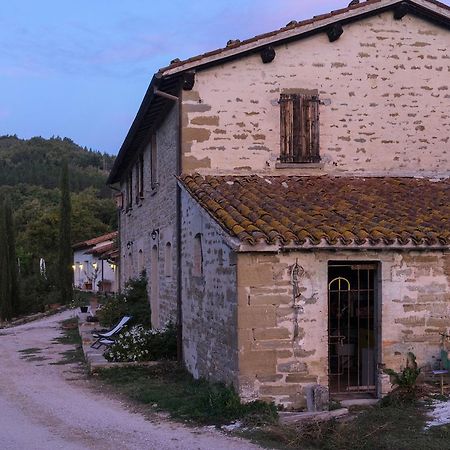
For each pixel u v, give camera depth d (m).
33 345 17.50
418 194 11.09
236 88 11.72
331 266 9.01
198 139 11.56
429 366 8.98
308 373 8.47
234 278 8.48
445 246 8.94
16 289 34.06
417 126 12.32
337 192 10.84
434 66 12.42
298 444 6.77
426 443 6.36
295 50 11.95
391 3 11.95
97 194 76.12
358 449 6.45
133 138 15.91
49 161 113.44
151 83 11.48
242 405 8.13
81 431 7.62
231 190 10.52
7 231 34.09
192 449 6.68
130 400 9.39
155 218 15.48
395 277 8.95
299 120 11.89
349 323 9.19
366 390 9.08
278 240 8.32
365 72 12.17
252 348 8.34
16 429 7.82
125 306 17.66
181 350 11.95
